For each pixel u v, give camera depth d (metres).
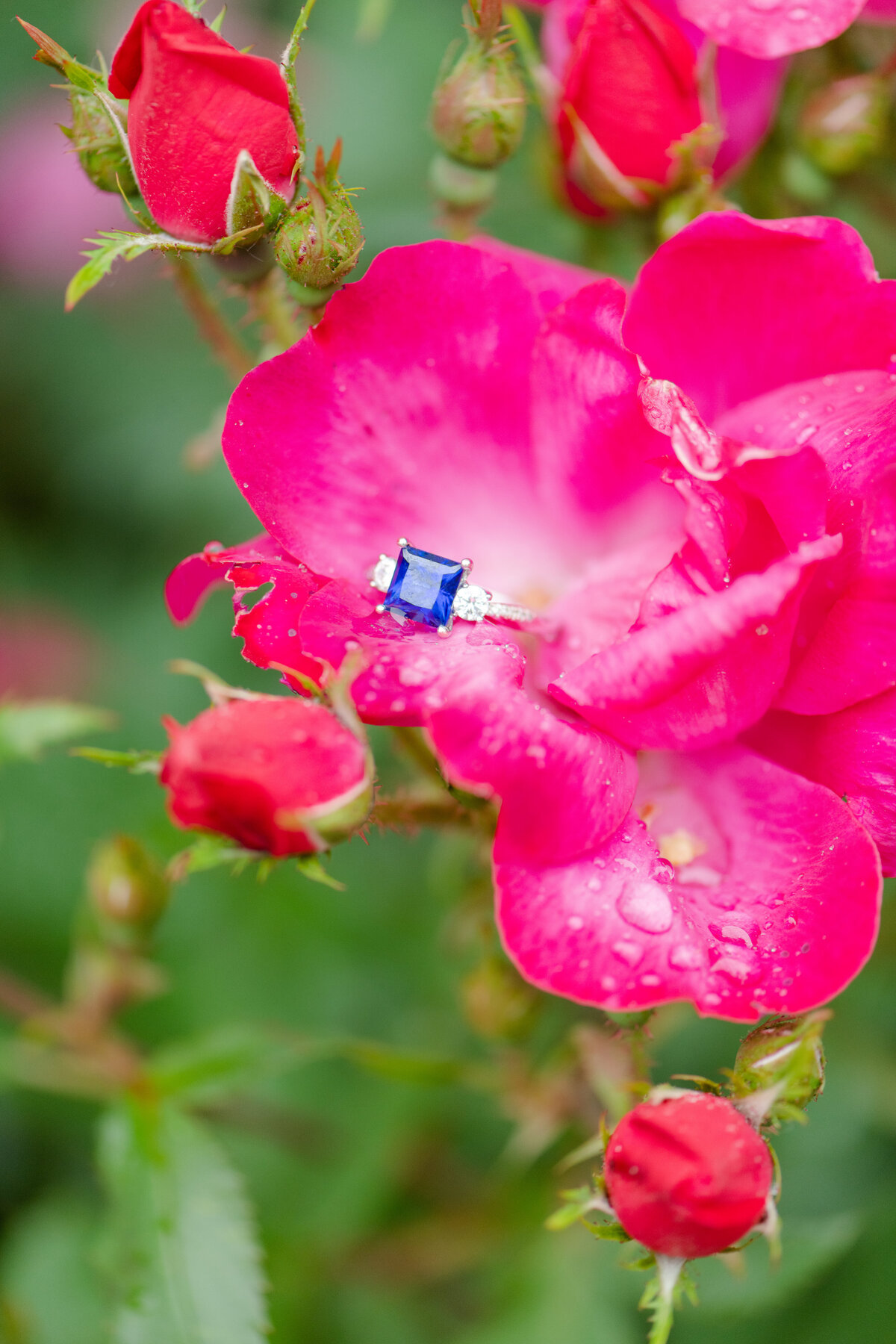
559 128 0.44
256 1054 0.46
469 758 0.40
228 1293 0.44
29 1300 0.48
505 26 0.44
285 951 0.51
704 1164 0.39
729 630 0.39
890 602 0.40
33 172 0.56
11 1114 0.50
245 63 0.40
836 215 0.47
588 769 0.40
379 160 0.52
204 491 0.54
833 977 0.39
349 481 0.41
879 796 0.41
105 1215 0.48
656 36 0.42
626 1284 0.47
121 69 0.40
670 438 0.40
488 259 0.41
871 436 0.40
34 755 0.46
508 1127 0.49
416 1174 0.49
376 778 0.41
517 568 0.42
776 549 0.40
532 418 0.42
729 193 0.45
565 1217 0.40
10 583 0.54
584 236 0.45
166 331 0.56
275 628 0.40
